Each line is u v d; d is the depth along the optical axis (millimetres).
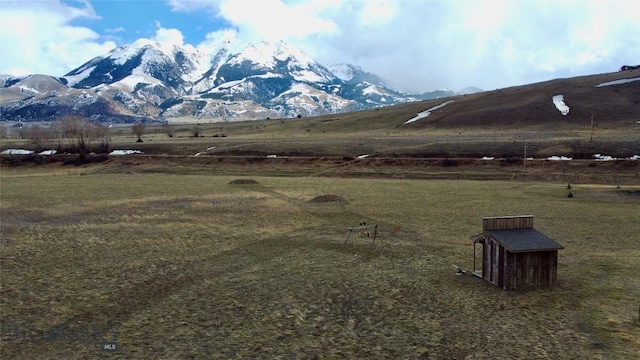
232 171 86938
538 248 22219
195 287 23641
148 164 95125
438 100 187750
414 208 46188
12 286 23734
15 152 113875
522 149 84625
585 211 43406
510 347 16938
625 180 65062
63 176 82500
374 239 33000
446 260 28203
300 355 16516
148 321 19516
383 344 17359
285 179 74875
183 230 36594
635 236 33500
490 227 23781
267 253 30000
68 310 20734
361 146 98188
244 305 21266
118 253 29953
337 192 58250
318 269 26609
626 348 16641
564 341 17312
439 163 81875
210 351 16844
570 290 22531
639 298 21438
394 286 23656
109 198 52969
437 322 19234
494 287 23219
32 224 38656
